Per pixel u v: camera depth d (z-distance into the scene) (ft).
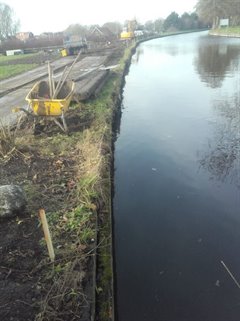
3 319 13.46
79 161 27.07
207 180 26.96
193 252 19.92
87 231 18.70
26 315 13.71
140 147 34.24
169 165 30.01
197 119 41.11
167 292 17.40
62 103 31.68
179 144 34.17
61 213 20.26
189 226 22.04
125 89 59.98
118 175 28.71
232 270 18.58
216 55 100.99
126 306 16.71
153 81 65.92
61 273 15.84
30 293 14.76
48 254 16.97
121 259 19.58
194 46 138.31
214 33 207.41
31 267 16.21
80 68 72.74
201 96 51.60
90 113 37.96
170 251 20.07
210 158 30.50
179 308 16.56
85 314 14.07
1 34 224.74
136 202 24.85
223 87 56.65
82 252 17.31
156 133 37.65
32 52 151.74
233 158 30.14
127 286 17.80
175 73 73.72
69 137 31.60
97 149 27.63
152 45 161.27
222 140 34.14
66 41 115.65
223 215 22.81
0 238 17.98
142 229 22.00
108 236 19.12
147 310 16.51
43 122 33.88
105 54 104.12
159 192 25.94
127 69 80.59
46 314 13.82
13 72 77.41
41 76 65.41
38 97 35.09
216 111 43.60
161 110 45.98
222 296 17.07
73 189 22.67
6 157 27.12
